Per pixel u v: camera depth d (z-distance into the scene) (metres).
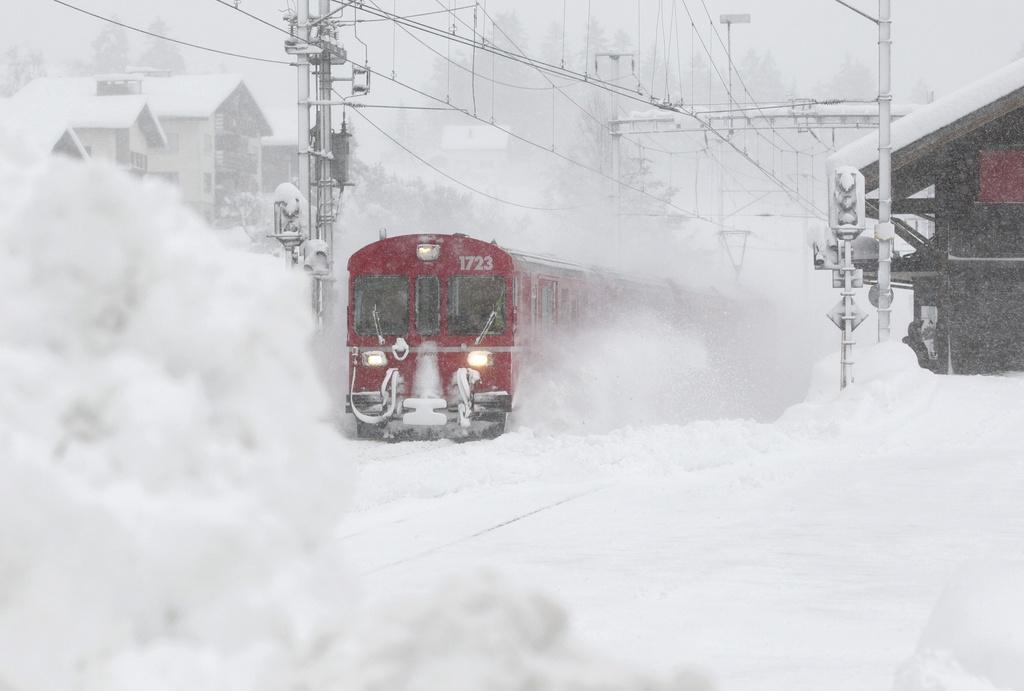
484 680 3.87
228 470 5.43
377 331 82.12
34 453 4.93
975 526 37.62
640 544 35.91
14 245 5.59
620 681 3.94
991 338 113.38
